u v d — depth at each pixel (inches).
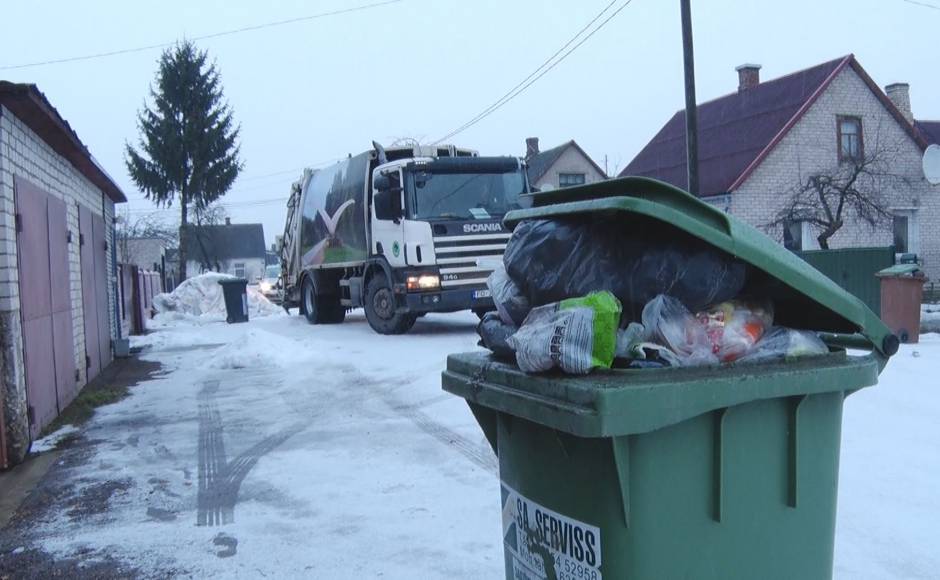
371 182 570.6
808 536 101.9
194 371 454.3
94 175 436.5
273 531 191.3
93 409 346.6
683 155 1109.1
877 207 874.1
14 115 275.3
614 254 104.8
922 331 484.4
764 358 101.5
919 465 216.4
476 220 518.9
